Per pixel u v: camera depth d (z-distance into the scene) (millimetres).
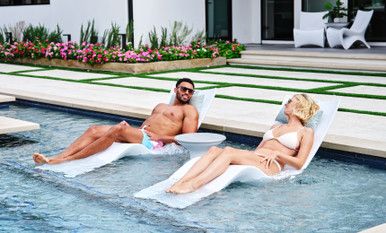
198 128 7605
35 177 6289
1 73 14617
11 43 17875
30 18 18344
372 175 6227
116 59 14531
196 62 14969
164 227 4918
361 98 9969
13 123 7875
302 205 5363
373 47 15461
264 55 15023
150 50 14609
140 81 12688
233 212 5211
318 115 6523
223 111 9086
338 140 6891
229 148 5906
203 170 5754
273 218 5070
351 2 16219
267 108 9250
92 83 12508
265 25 17859
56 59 15867
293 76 12930
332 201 5461
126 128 6844
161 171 6410
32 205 5469
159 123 7191
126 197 5633
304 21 16188
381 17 15734
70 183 6074
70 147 6816
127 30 15484
